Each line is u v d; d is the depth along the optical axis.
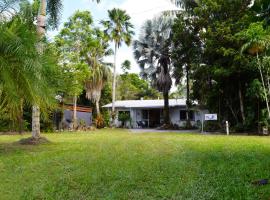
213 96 25.17
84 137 18.12
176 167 7.42
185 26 26.36
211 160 8.47
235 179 6.14
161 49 33.91
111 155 9.60
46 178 6.40
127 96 54.53
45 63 10.52
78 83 27.06
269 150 10.76
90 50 30.83
